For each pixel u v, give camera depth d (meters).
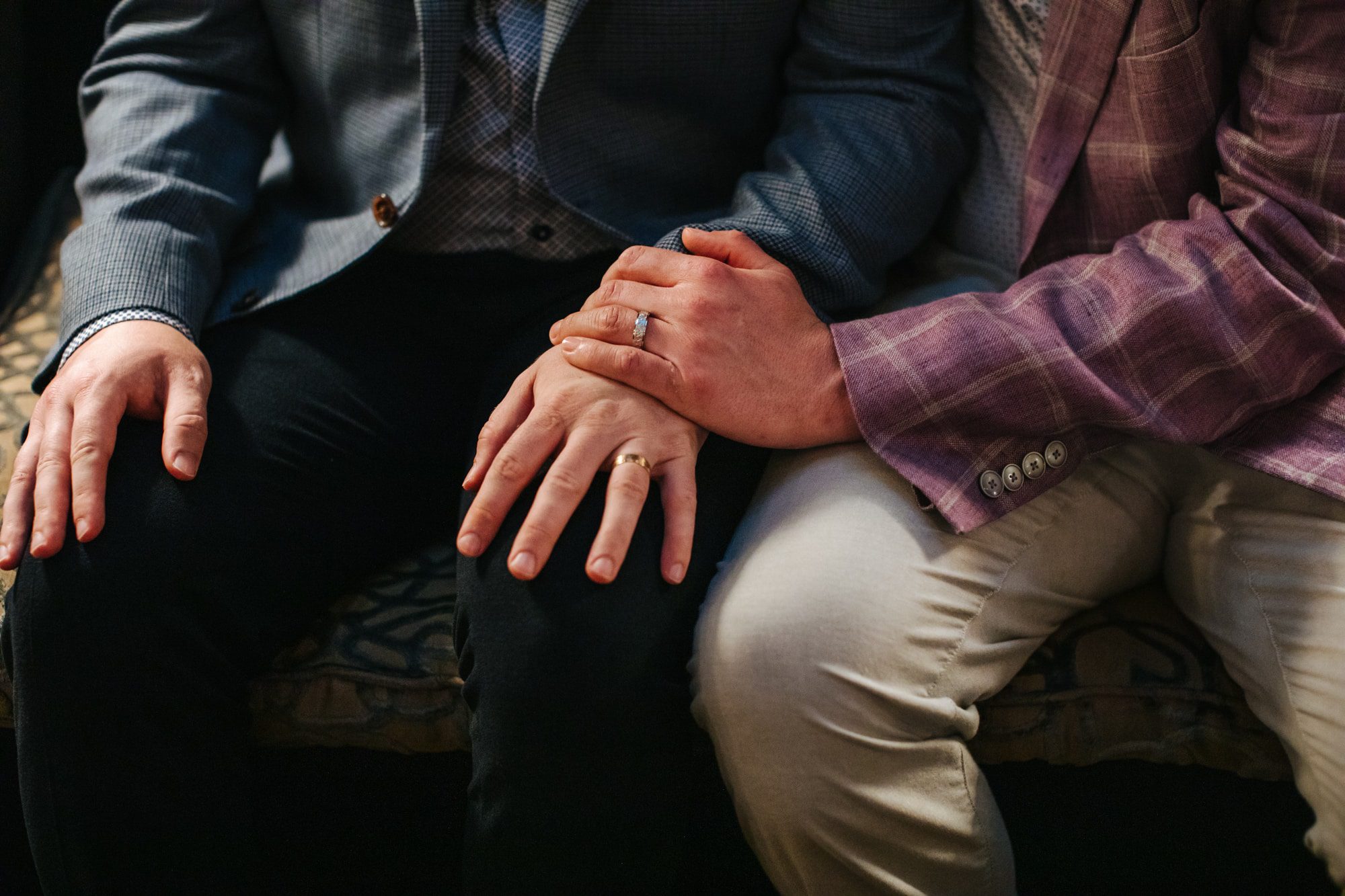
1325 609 0.59
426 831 0.77
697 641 0.60
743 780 0.59
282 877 0.79
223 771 0.65
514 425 0.65
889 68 0.81
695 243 0.70
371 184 0.81
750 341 0.64
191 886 0.64
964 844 0.59
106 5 1.09
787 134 0.83
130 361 0.68
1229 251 0.64
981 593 0.63
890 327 0.66
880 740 0.57
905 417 0.63
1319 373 0.64
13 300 1.00
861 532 0.61
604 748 0.58
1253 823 0.72
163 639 0.62
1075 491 0.69
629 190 0.82
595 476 0.62
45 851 0.63
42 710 0.61
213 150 0.82
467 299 0.82
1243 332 0.63
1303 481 0.61
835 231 0.75
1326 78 0.62
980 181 0.86
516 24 0.75
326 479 0.72
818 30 0.83
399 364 0.80
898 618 0.59
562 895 0.60
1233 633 0.65
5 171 1.05
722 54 0.79
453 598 0.72
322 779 0.75
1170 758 0.66
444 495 0.80
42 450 0.65
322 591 0.71
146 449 0.66
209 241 0.79
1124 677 0.67
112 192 0.78
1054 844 0.74
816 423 0.65
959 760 0.60
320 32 0.78
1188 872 0.75
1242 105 0.67
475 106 0.76
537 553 0.58
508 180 0.77
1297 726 0.60
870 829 0.58
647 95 0.80
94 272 0.73
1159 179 0.72
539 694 0.57
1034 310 0.66
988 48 0.84
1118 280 0.66
